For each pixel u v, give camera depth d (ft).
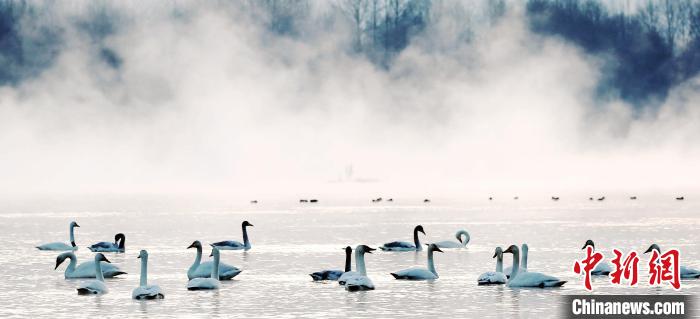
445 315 158.61
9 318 158.81
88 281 181.06
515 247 187.32
